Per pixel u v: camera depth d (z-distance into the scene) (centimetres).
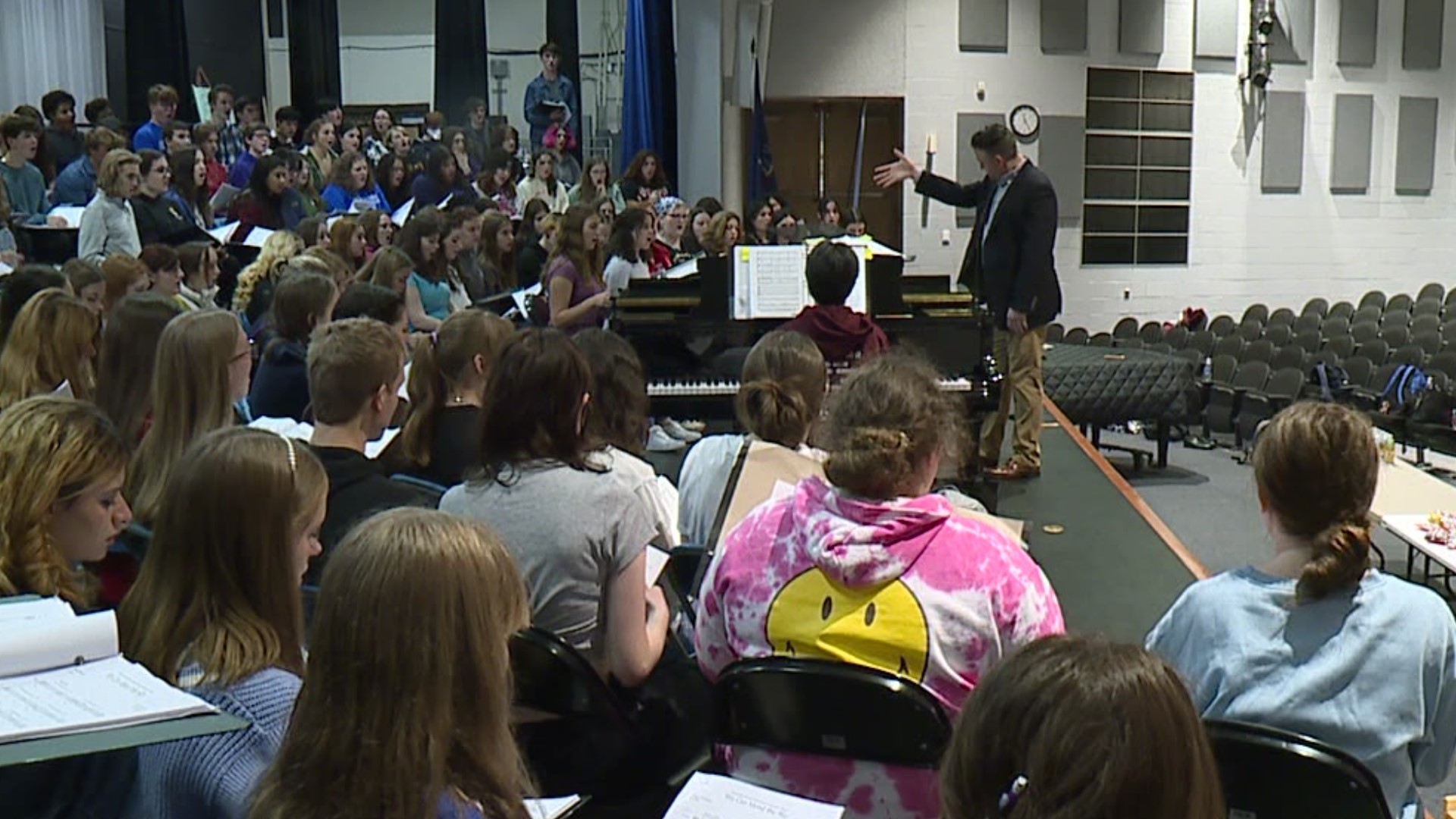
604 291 607
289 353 403
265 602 160
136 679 132
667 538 256
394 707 122
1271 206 1312
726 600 205
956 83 1216
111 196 596
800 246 548
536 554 226
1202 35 1269
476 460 280
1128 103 1258
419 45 1300
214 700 150
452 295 646
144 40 1080
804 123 1214
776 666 191
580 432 237
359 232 628
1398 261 1352
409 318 602
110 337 299
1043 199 534
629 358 307
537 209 784
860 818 196
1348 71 1314
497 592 128
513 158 942
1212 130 1288
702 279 545
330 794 120
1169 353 968
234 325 274
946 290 574
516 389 232
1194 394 964
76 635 134
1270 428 192
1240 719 187
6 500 174
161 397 266
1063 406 859
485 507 229
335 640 124
